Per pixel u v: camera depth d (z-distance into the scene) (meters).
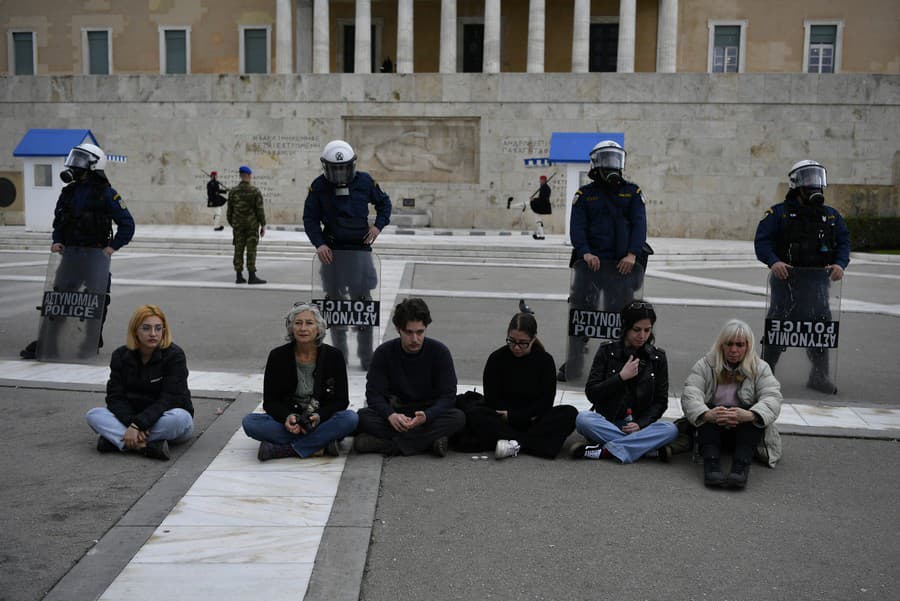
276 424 7.06
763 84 32.53
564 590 4.89
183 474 6.68
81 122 35.69
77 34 44.06
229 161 35.19
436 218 34.69
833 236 9.56
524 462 7.14
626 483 6.65
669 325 14.15
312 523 5.76
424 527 5.75
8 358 10.88
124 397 7.25
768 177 32.81
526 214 34.06
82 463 6.88
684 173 33.22
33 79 35.66
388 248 25.86
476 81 33.88
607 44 43.12
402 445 7.20
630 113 33.28
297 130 34.78
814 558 5.34
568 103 33.53
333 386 7.21
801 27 41.06
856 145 32.38
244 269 21.53
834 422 8.37
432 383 7.46
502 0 42.59
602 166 9.61
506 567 5.17
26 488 6.32
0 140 36.00
